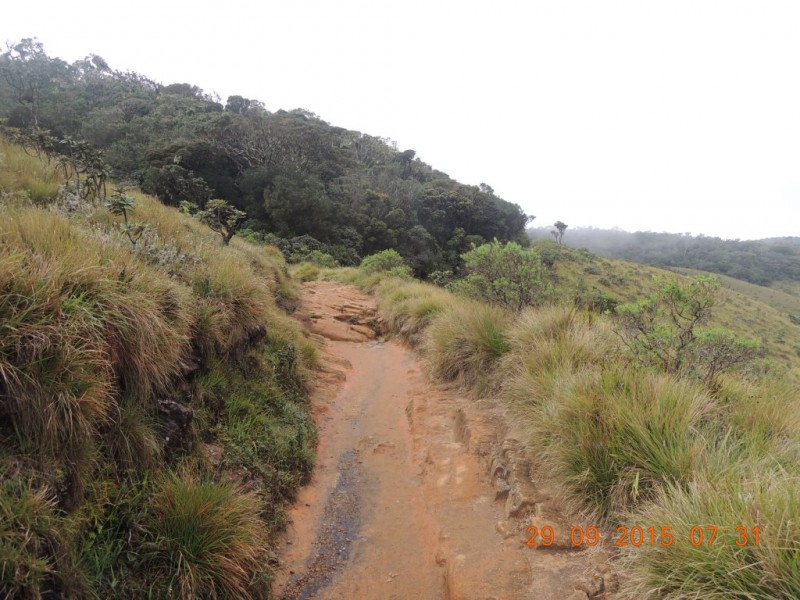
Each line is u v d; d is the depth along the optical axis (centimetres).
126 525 254
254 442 411
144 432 294
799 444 326
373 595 307
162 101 6269
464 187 6900
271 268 1111
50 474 221
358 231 4734
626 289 5762
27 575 176
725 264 11975
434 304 962
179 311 392
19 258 266
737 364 468
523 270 747
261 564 298
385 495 431
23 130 874
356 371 815
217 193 4316
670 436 319
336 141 6644
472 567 303
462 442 488
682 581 222
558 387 423
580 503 329
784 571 200
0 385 220
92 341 266
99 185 696
